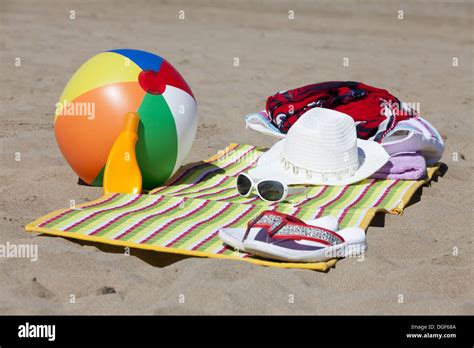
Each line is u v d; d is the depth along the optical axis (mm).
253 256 5016
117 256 4996
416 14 22359
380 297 4496
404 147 7008
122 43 15805
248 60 14234
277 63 13977
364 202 6129
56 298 4461
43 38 15992
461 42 17500
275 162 6820
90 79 6422
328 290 4605
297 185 6480
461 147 8492
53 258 4879
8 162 7215
